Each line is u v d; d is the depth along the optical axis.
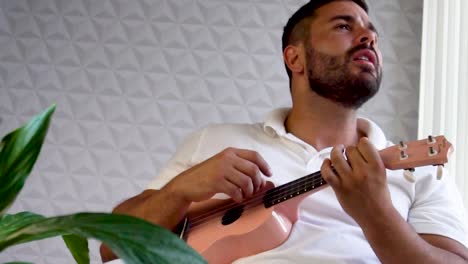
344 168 1.09
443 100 2.00
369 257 1.30
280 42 2.34
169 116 2.33
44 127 0.50
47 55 2.39
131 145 2.33
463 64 1.94
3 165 0.49
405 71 2.28
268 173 1.27
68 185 2.32
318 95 1.44
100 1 2.41
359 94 1.40
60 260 2.29
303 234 1.29
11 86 2.38
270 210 1.24
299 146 1.43
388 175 1.38
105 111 2.35
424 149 1.07
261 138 1.48
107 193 2.31
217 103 2.32
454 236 1.33
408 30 2.30
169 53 2.36
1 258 2.28
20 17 2.42
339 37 1.44
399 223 1.13
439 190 1.41
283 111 1.54
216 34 2.36
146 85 2.35
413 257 1.15
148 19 2.38
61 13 2.41
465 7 1.98
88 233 0.46
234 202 1.32
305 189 1.19
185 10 2.38
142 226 0.47
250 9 2.36
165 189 1.31
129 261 0.44
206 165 1.28
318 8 1.52
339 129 1.47
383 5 2.32
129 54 2.37
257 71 2.33
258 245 1.26
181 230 1.34
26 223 0.52
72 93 2.37
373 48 1.42
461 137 1.90
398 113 2.26
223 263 1.28
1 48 2.40
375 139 1.46
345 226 1.34
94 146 2.34
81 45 2.39
